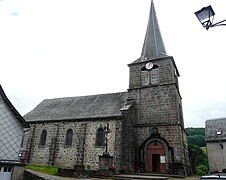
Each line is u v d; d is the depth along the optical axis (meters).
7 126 12.20
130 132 22.81
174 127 21.94
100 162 18.23
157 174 19.44
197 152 48.34
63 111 27.81
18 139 12.49
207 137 35.50
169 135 21.88
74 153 23.34
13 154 12.09
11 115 12.51
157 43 28.91
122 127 21.77
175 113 22.45
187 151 24.72
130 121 23.19
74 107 28.12
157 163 21.89
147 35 30.23
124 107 23.61
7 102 12.43
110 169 18.28
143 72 26.09
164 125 22.44
